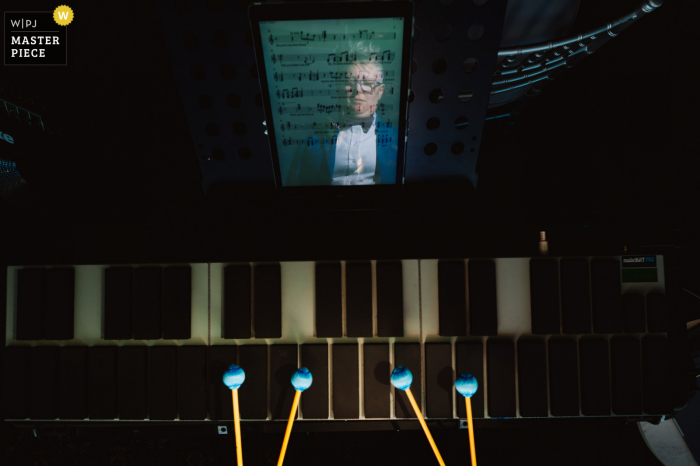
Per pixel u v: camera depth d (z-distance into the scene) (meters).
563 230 0.96
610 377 0.86
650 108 1.10
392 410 0.86
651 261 0.87
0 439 1.05
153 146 1.08
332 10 0.65
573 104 1.15
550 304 0.85
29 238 0.91
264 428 0.88
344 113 0.75
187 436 1.08
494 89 0.92
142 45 1.03
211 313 0.88
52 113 1.00
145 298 0.87
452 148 0.89
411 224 0.98
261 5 0.64
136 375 0.87
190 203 1.07
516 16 0.78
